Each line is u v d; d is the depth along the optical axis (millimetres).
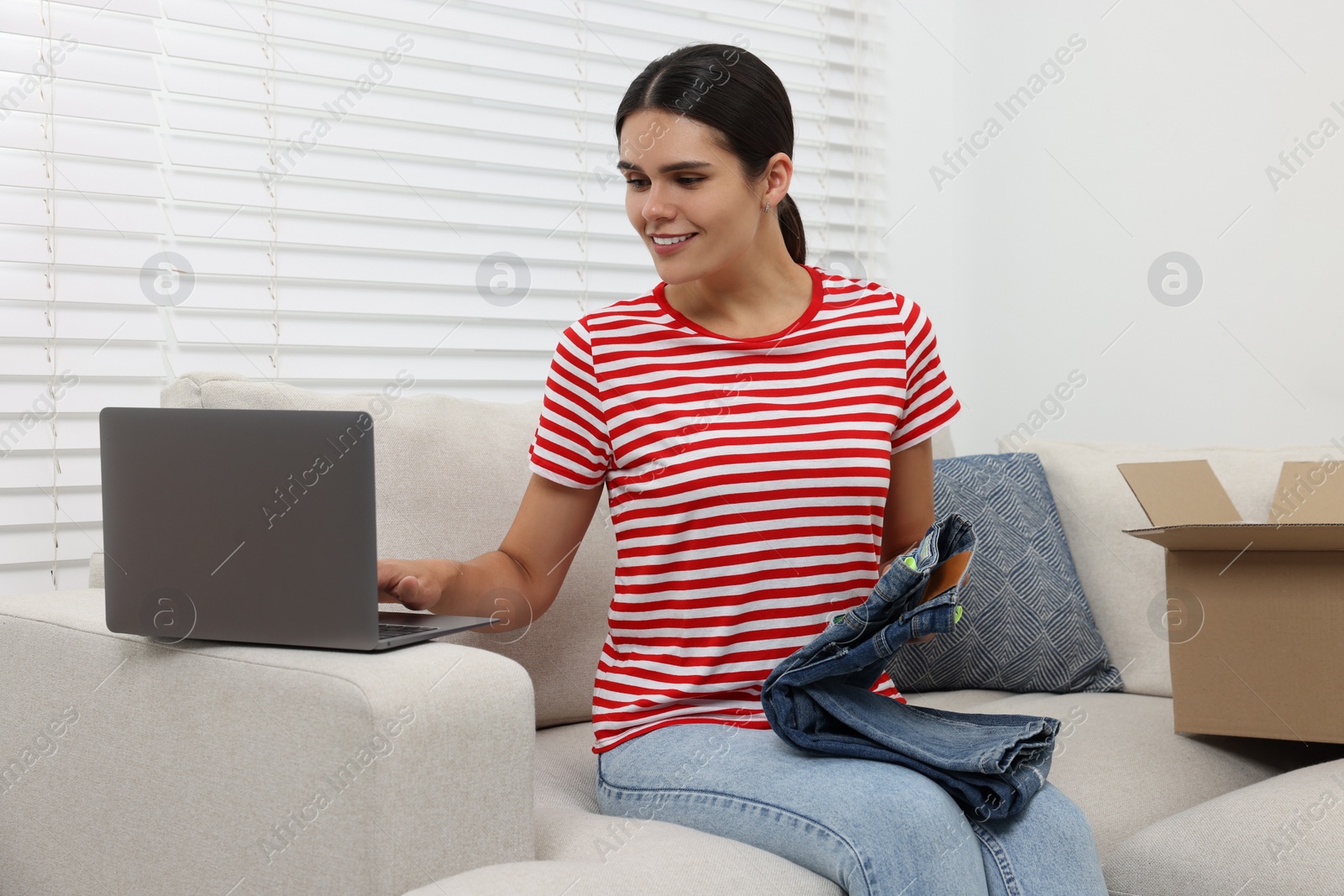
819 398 1146
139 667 979
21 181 1524
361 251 1841
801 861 882
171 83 1644
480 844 863
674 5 2174
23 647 1107
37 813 1084
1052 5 2346
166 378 1652
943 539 976
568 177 2062
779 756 979
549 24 2021
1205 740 1388
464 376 1942
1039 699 1602
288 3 1753
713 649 1091
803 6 2359
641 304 1205
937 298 2598
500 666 896
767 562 1096
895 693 1157
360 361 1836
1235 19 2006
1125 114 2209
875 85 2461
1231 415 2037
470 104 1962
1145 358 2188
